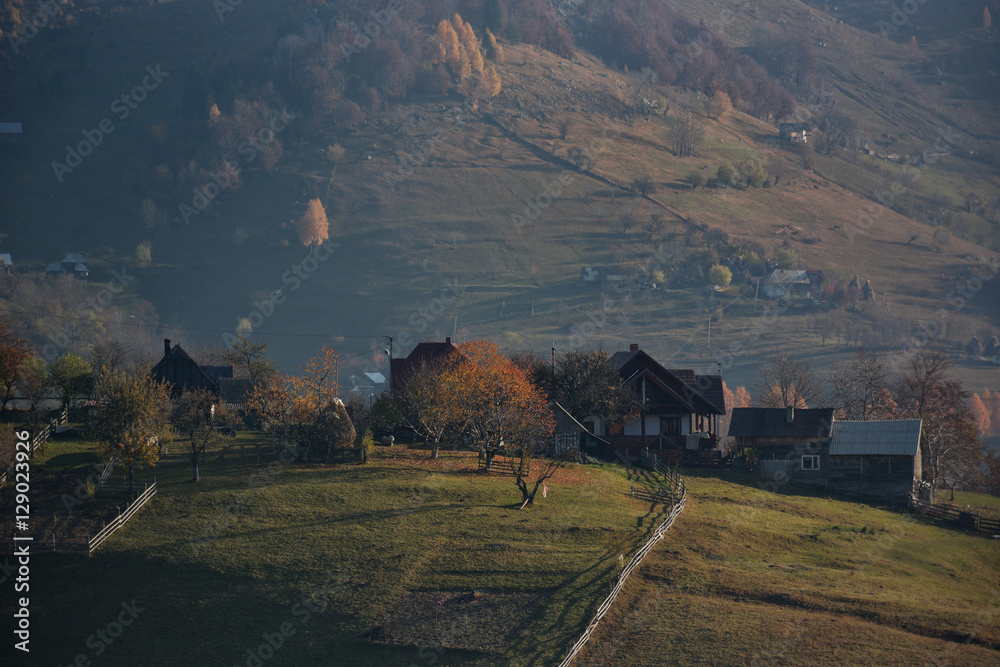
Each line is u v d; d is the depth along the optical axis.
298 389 67.00
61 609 45.22
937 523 65.00
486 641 41.38
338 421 66.00
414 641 41.59
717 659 39.56
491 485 60.50
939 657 39.28
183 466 63.44
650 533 53.03
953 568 53.03
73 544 49.72
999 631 41.72
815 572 49.22
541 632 41.84
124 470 61.44
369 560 48.69
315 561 48.72
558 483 62.97
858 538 56.72
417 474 62.28
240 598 45.75
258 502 55.94
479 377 66.25
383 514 54.50
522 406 63.84
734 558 50.94
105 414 56.81
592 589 45.25
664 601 44.84
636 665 39.59
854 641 40.72
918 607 44.00
